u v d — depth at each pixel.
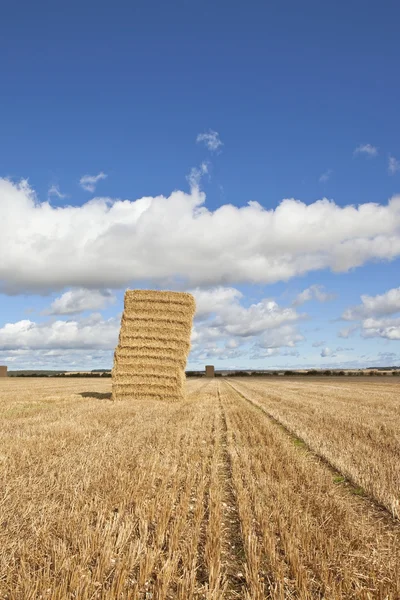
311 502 6.00
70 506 5.45
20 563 4.04
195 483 6.93
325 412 16.64
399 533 5.21
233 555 4.62
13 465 7.10
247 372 113.81
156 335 21.00
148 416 14.39
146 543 4.65
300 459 8.59
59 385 38.94
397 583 3.90
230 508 5.93
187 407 18.23
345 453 9.12
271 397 24.97
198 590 3.84
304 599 3.65
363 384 45.12
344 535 4.98
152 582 3.97
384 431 12.14
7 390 29.44
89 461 7.45
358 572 4.14
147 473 7.04
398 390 32.88
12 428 11.24
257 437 11.21
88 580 3.75
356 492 6.79
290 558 4.29
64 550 4.16
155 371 20.88
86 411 15.34
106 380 57.91
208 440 10.57
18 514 5.10
